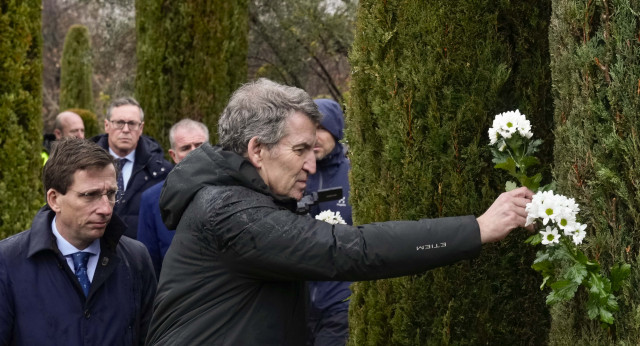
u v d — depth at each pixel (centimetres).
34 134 562
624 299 204
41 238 270
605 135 209
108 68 1403
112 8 1282
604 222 212
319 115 216
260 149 212
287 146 210
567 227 200
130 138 538
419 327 272
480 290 267
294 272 197
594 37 213
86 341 273
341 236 196
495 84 263
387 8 276
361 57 287
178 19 814
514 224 204
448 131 265
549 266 226
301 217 201
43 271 271
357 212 298
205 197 206
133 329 288
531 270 269
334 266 194
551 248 211
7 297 266
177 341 205
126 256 291
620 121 202
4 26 535
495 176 268
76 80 1784
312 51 1210
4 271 268
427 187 268
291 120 209
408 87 271
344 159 434
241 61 844
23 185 550
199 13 812
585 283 208
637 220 199
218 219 201
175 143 502
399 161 274
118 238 281
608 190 209
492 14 265
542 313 272
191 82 816
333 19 1153
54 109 2409
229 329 204
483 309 268
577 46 219
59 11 2505
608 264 212
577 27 219
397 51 275
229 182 210
